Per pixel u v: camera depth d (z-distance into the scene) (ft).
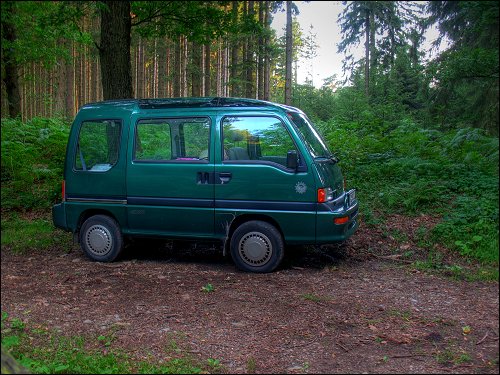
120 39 30.30
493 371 10.95
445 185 26.68
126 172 20.11
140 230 20.30
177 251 22.77
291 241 18.65
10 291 16.61
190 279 18.26
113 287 17.30
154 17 33.71
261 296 16.26
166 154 19.83
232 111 19.34
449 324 13.78
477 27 21.27
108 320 14.20
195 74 81.51
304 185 18.30
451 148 28.71
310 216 18.28
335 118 42.45
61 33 33.24
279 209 18.57
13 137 32.71
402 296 16.25
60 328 13.57
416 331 13.33
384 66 28.53
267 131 18.98
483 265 19.52
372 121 37.45
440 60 25.21
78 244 23.48
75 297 16.19
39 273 18.93
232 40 50.29
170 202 19.65
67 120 56.65
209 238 19.53
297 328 13.61
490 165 25.96
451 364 11.36
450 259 20.42
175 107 19.97
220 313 14.74
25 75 67.10
